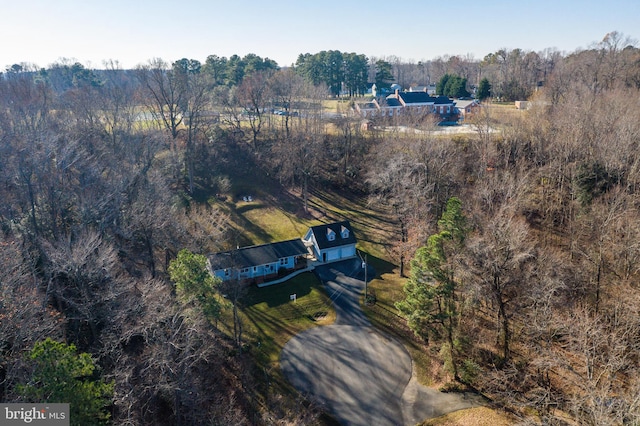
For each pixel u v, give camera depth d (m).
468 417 30.17
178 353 30.14
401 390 33.28
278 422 29.52
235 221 61.91
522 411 30.00
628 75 84.25
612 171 47.56
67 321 33.75
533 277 32.78
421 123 71.75
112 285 31.98
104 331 30.98
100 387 20.17
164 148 68.81
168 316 28.83
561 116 59.44
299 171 68.44
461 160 60.44
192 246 45.25
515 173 53.91
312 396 32.62
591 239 41.78
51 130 52.25
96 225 41.88
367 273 51.72
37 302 29.03
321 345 38.66
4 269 28.25
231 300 44.34
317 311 44.06
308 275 51.38
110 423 25.28
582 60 96.56
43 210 43.81
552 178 53.78
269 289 48.28
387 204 64.50
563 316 30.09
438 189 54.31
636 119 55.22
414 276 33.56
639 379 22.73
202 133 77.44
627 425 19.83
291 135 72.69
